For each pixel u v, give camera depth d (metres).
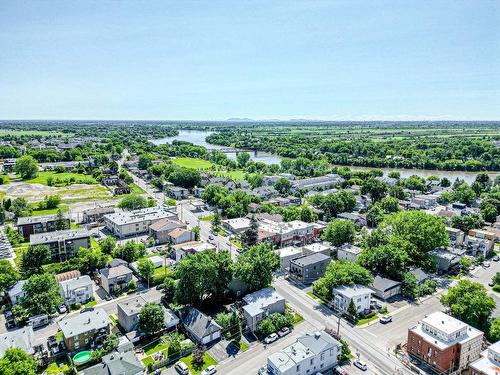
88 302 95.69
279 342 80.19
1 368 60.50
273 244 129.75
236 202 180.62
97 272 111.00
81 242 126.69
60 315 89.75
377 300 97.88
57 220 146.25
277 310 89.44
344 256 121.06
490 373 64.69
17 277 99.00
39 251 109.50
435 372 71.25
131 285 101.44
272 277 104.50
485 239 132.62
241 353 76.50
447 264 115.00
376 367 72.62
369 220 161.38
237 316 83.94
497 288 103.62
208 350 77.19
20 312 86.31
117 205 188.75
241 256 101.62
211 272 91.19
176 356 75.19
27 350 72.31
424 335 74.69
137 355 75.31
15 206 171.62
